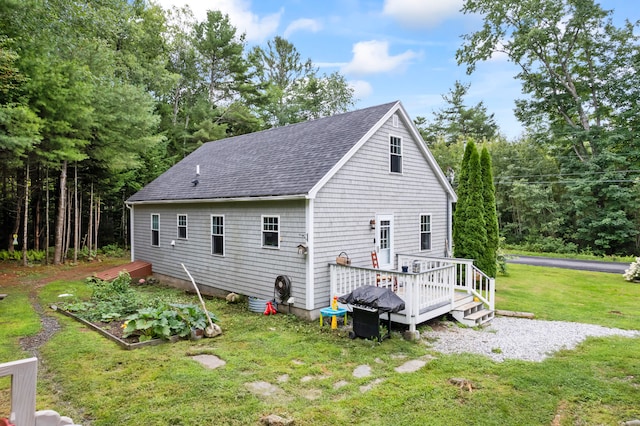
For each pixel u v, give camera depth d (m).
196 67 29.78
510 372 5.77
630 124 24.30
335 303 8.37
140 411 4.42
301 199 8.98
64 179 16.61
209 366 5.85
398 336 7.61
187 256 12.93
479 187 11.82
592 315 9.45
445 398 4.91
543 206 27.05
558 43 25.44
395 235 11.47
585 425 4.33
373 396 4.93
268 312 9.29
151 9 24.64
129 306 8.93
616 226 24.05
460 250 12.07
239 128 30.58
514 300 11.16
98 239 22.19
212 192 11.47
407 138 12.05
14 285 12.25
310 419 4.32
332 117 12.69
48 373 5.54
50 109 13.38
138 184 21.30
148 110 17.69
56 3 13.59
